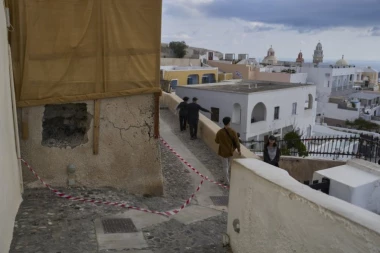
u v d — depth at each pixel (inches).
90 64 295.4
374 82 3868.1
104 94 300.7
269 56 3319.4
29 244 206.5
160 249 217.9
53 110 291.9
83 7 287.9
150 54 312.5
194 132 547.2
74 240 217.9
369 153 469.7
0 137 197.3
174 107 730.8
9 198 215.0
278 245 158.1
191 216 285.9
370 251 113.8
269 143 366.0
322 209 132.1
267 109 1317.7
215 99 1296.8
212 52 2711.6
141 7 304.0
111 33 297.7
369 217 122.9
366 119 2295.8
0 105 205.6
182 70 1692.9
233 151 393.1
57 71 287.1
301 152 581.9
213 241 235.3
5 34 242.4
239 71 2197.3
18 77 277.7
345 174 230.7
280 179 165.0
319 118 2404.0
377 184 223.5
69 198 282.7
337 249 125.8
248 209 183.9
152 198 322.7
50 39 282.2
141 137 319.9
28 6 273.6
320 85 2464.3
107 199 292.8
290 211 149.5
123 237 229.6
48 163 295.1
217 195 358.3
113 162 313.6
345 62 2965.1
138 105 315.3
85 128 302.2
